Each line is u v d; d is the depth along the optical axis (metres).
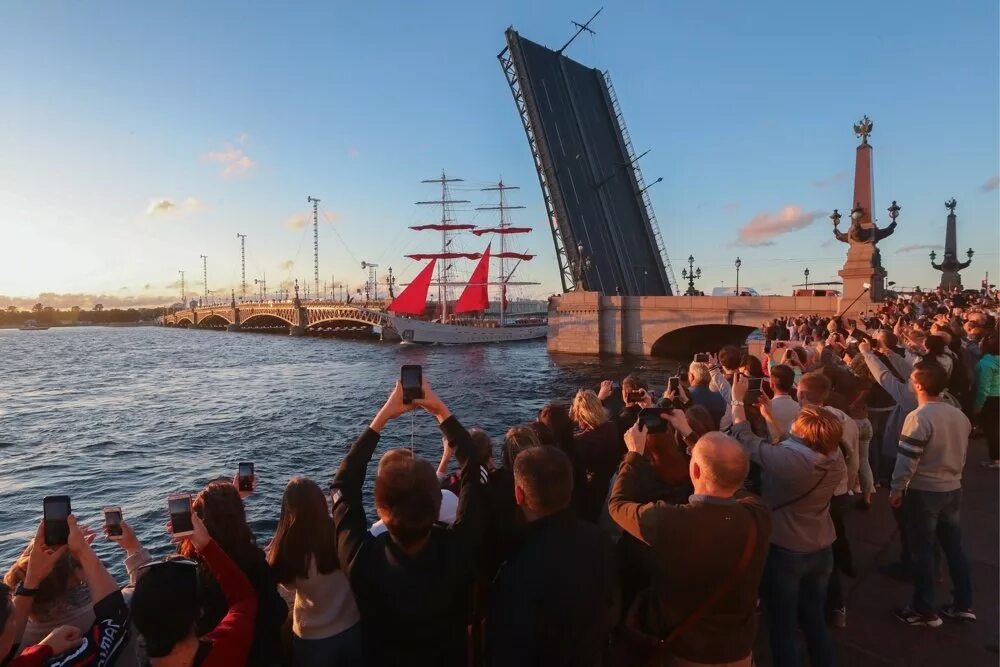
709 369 6.04
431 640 2.45
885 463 6.59
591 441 4.12
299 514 2.82
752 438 3.67
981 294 29.19
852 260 33.47
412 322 90.06
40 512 18.42
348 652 2.93
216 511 2.77
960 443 4.12
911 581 4.86
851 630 4.21
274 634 2.78
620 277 64.81
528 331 102.81
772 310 53.34
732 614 2.55
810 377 4.30
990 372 7.07
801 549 3.42
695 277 66.75
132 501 19.20
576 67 59.69
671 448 3.16
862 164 33.78
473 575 2.59
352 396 41.94
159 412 36.56
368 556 2.49
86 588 2.85
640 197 65.12
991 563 4.98
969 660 3.82
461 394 41.28
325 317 127.25
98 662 2.38
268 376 56.66
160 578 2.10
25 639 2.74
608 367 55.84
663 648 2.63
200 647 2.23
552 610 2.37
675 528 2.56
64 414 36.38
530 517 2.58
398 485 2.35
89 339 151.62
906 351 7.23
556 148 55.47
